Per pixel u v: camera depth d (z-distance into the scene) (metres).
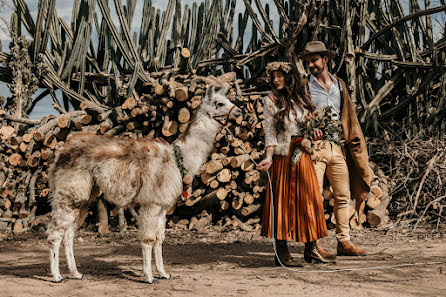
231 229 8.05
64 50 10.16
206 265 5.34
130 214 8.41
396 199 8.52
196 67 10.96
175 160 4.57
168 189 4.48
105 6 9.87
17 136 8.55
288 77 5.05
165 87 8.09
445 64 9.51
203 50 10.98
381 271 4.76
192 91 8.18
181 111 7.96
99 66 11.01
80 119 8.17
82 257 5.91
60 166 4.61
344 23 9.67
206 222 8.16
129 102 8.18
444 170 8.09
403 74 9.98
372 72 10.57
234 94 8.51
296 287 4.12
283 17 10.33
